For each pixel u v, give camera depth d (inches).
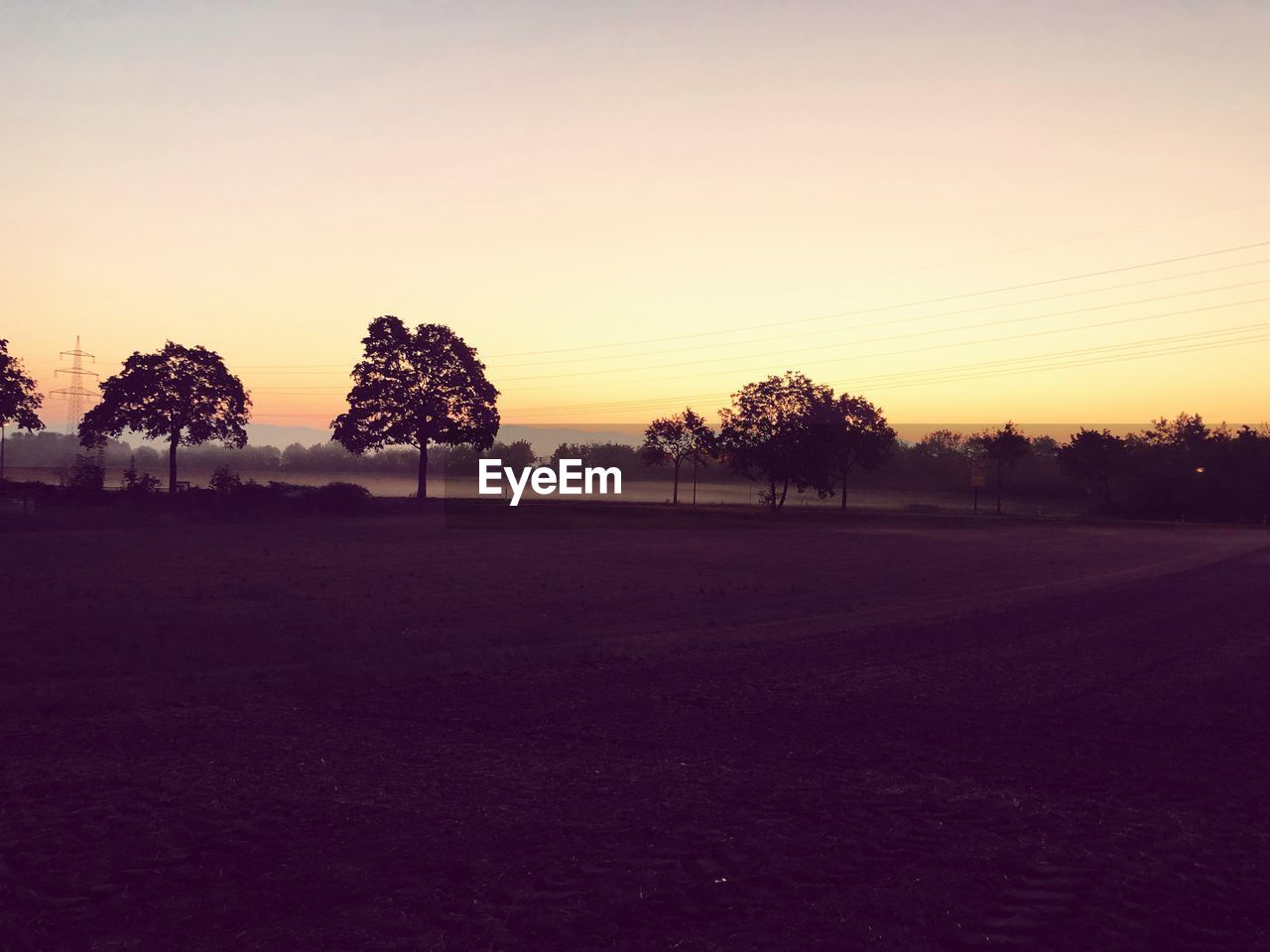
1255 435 3949.3
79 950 206.1
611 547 1652.3
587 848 272.2
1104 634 742.5
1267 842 283.6
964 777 351.6
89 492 2126.0
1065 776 354.3
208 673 535.2
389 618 780.0
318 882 245.1
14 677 515.2
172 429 2689.5
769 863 262.2
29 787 324.2
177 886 242.1
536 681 533.3
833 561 1445.6
